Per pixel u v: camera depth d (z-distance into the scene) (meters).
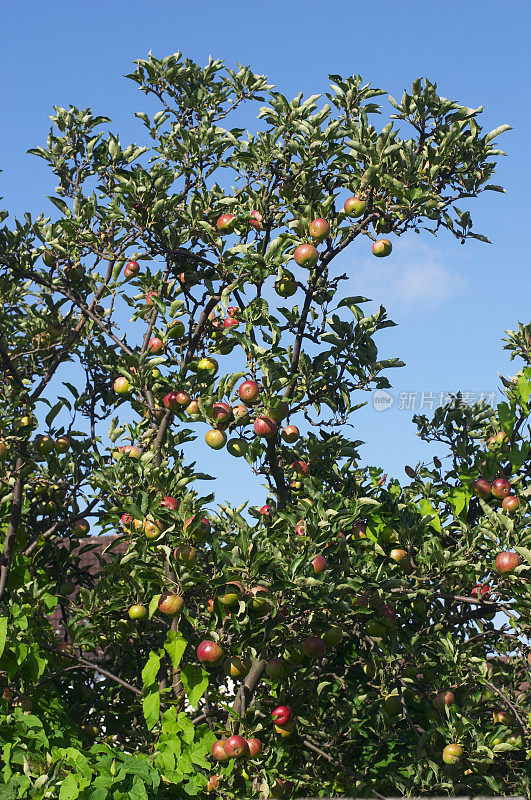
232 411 5.93
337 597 5.70
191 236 7.14
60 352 7.52
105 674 6.40
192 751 5.61
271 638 5.68
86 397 8.66
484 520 6.70
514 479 7.61
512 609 6.34
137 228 6.81
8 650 5.78
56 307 7.79
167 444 7.08
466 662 6.64
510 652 7.84
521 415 7.80
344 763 6.75
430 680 6.98
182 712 5.82
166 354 7.05
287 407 6.30
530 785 6.17
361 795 6.10
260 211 6.91
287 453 7.43
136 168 6.92
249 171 7.23
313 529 5.55
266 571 5.42
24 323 8.23
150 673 5.75
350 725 6.54
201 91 8.11
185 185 7.83
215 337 7.17
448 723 6.26
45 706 6.19
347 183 6.68
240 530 5.50
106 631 6.82
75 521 7.64
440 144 6.86
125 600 6.48
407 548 6.91
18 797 4.83
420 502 7.72
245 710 5.91
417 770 6.14
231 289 6.61
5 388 7.36
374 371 7.13
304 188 6.87
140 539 5.77
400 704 6.81
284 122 6.91
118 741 6.86
